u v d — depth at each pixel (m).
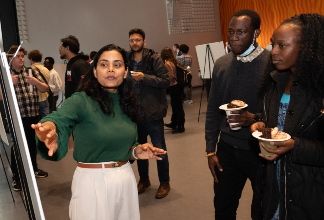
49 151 1.24
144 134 3.23
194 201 3.16
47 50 9.98
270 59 1.51
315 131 1.30
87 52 10.66
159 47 11.84
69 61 3.90
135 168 4.18
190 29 12.38
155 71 3.10
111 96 1.68
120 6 11.13
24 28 9.63
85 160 1.62
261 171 1.53
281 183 1.37
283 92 1.42
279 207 1.38
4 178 3.83
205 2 12.62
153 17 11.70
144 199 3.29
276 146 1.25
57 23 10.12
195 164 4.19
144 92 3.04
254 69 1.79
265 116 1.47
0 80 0.85
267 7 9.73
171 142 5.41
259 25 1.80
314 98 1.28
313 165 1.29
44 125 1.26
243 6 10.99
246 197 3.11
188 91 9.35
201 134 5.77
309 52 1.26
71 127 1.54
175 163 4.30
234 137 1.87
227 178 1.97
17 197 3.43
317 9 8.44
